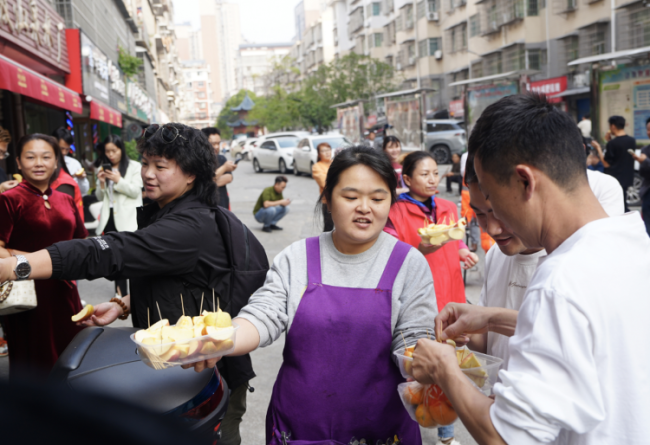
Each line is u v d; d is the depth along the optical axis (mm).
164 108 46875
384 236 1710
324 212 3537
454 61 32062
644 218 6266
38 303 2922
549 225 1117
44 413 447
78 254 1706
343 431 1598
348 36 54594
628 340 992
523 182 1108
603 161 8531
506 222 1185
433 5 33406
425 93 16984
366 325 1586
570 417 959
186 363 1338
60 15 12820
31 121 12180
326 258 1683
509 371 1048
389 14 41031
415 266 1651
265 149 23078
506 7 24594
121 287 4984
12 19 8516
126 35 23328
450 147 20922
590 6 20219
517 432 991
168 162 1978
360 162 1587
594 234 1050
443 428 2811
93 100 12602
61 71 11586
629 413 989
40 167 2971
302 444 1570
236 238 2072
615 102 10648
